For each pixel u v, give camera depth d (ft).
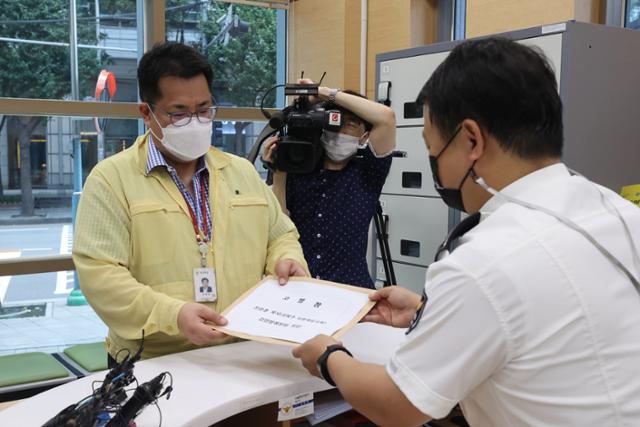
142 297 4.30
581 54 7.06
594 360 2.51
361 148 7.22
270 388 3.88
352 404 3.10
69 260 10.43
